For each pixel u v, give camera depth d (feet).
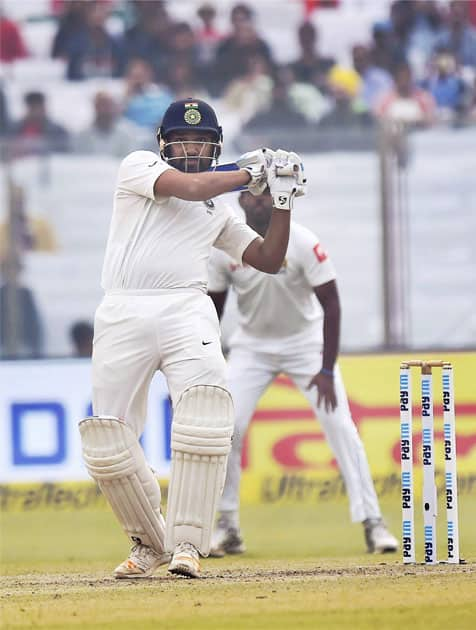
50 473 96.63
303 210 116.57
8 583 53.67
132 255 49.39
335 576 50.93
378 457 96.99
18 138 147.54
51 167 117.29
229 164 49.88
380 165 111.86
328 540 79.71
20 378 96.58
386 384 97.60
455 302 119.03
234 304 102.83
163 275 49.21
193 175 48.14
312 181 115.96
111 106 148.36
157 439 94.53
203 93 153.69
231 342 74.28
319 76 154.20
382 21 158.81
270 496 96.58
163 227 49.47
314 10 160.15
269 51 156.15
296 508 95.55
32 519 92.99
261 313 71.77
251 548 75.87
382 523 71.00
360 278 117.19
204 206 50.26
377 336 116.98
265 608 41.24
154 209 49.62
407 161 112.16
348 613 39.99
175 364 48.88
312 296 72.84
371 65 156.15
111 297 49.78
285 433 96.89
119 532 86.33
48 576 58.08
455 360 97.19
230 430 48.98
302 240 69.10
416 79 156.15
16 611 42.27
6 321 113.29
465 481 95.35
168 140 50.67
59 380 96.84
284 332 72.43
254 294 70.95
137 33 156.87
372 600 42.50
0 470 96.17
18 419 96.37
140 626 38.45
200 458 48.60
